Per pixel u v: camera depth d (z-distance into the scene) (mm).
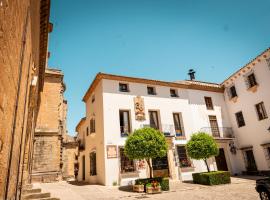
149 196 11930
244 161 21328
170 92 22031
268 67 19125
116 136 17797
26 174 10086
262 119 19719
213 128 22719
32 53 6477
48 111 21672
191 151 16141
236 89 23078
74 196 11516
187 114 21719
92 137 20969
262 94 19781
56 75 23328
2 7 2049
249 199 9602
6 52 2436
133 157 13766
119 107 18781
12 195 4281
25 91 5027
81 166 25391
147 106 20047
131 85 20109
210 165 20562
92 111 21688
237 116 22984
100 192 13477
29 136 10445
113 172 16656
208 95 24031
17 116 3695
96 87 20688
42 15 8109
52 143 20328
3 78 2406
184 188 14141
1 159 2748
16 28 2924
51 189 14000
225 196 10750
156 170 18188
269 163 18719
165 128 19922
